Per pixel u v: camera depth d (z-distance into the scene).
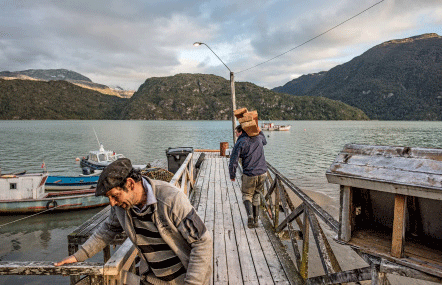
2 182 13.60
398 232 1.55
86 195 14.52
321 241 2.84
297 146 50.88
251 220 5.03
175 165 10.49
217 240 4.64
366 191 1.97
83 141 62.59
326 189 18.08
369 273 1.85
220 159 14.37
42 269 1.58
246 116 4.70
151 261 1.63
